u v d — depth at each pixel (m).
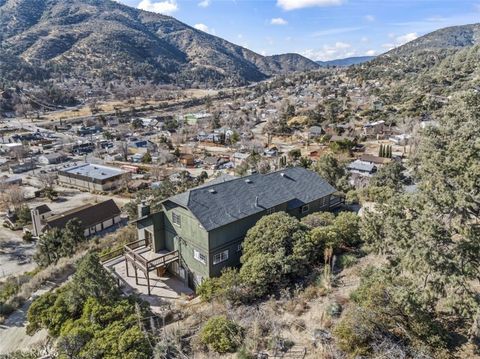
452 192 10.59
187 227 21.06
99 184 67.75
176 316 16.72
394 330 10.96
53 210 58.03
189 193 21.20
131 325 15.10
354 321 11.31
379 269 12.75
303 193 25.31
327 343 11.62
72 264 26.41
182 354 12.75
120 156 93.81
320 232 19.12
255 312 14.61
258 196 22.97
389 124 95.38
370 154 70.69
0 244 47.19
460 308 9.56
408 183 37.00
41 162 90.44
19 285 27.12
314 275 17.14
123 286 21.52
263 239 18.58
